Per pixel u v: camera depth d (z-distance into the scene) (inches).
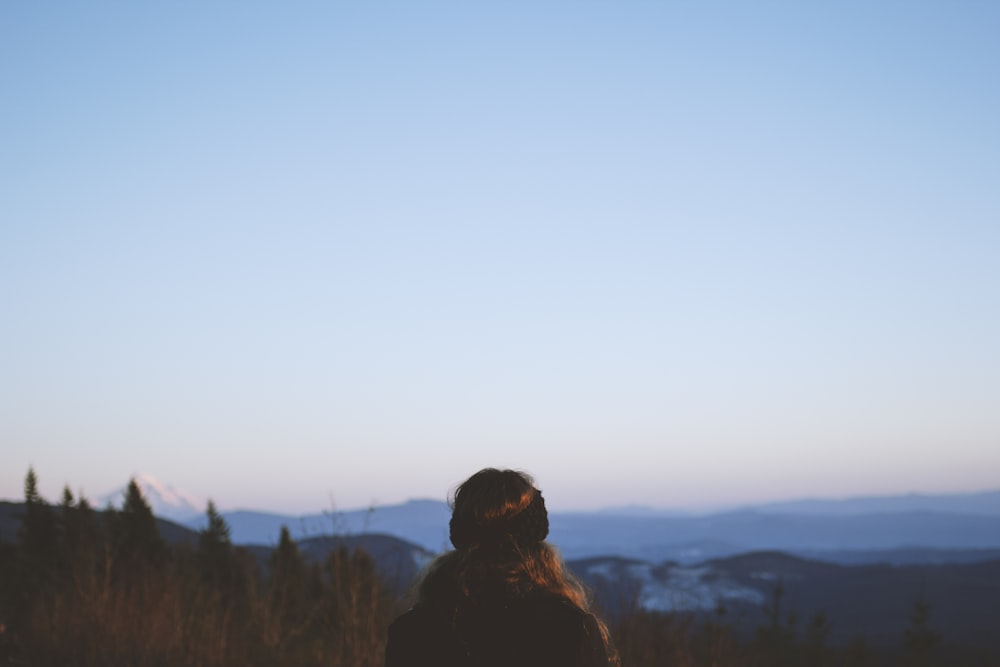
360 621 372.5
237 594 513.3
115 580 496.1
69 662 395.5
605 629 98.2
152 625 418.9
